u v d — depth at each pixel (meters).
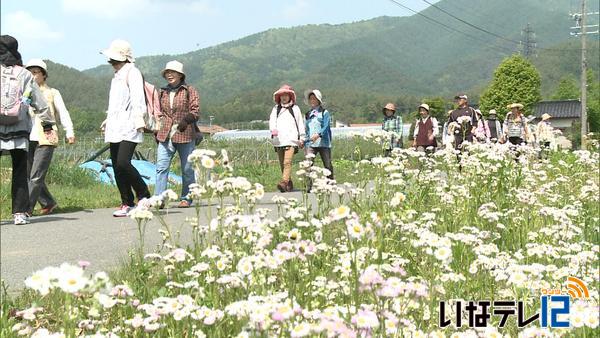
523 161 9.11
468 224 6.30
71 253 6.06
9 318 3.75
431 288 3.45
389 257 4.49
